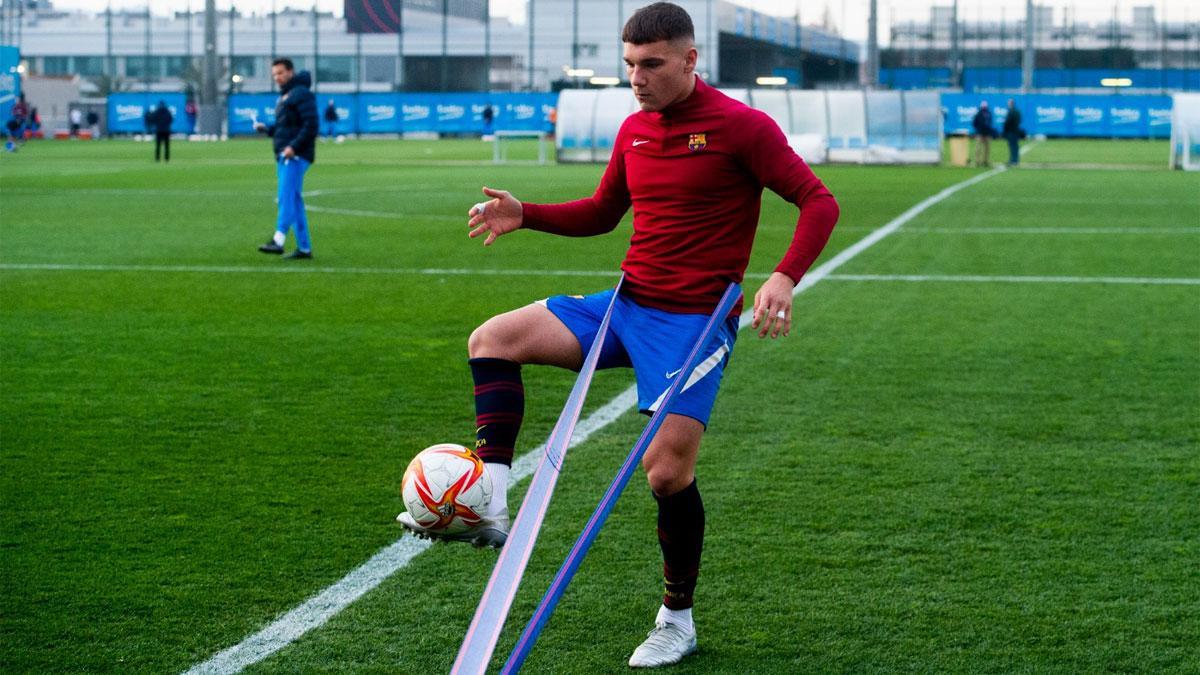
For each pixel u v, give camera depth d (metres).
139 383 7.19
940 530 4.69
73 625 3.79
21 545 4.49
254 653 3.59
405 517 3.20
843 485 5.25
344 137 58.34
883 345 8.40
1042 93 53.50
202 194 22.20
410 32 62.34
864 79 74.00
